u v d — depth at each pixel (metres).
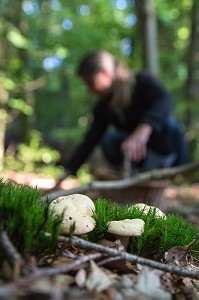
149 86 1.86
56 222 0.49
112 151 2.10
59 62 4.08
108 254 0.50
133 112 1.95
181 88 4.30
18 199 0.53
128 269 0.51
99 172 1.72
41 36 4.25
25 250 0.46
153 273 0.47
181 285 0.53
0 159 2.81
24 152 3.01
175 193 2.59
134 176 1.57
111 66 1.85
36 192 0.61
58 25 4.32
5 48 2.84
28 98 3.25
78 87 4.45
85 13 4.11
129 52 4.33
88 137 2.04
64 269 0.39
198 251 0.67
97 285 0.42
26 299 0.32
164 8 4.03
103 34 4.12
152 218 0.67
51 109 5.95
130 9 3.95
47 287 0.33
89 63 1.82
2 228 0.46
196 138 3.33
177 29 4.34
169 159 1.98
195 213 1.69
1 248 0.43
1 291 0.30
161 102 1.77
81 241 0.50
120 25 4.16
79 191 1.39
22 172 2.85
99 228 0.62
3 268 0.42
